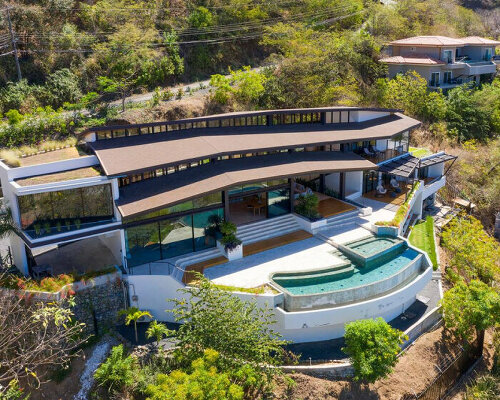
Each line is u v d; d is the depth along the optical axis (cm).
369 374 2119
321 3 7006
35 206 2528
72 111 4591
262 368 2141
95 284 2508
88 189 2608
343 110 3897
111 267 2623
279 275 2673
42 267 2588
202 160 3083
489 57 7050
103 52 5016
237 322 2127
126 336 2517
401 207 3531
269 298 2427
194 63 5828
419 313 2753
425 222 3919
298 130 3638
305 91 5300
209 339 2111
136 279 2614
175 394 1767
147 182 2925
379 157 3984
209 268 2780
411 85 5666
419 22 7831
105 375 2175
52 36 4959
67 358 2330
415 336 2602
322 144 3409
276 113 3603
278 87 5294
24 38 4850
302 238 3167
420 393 2316
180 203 2630
